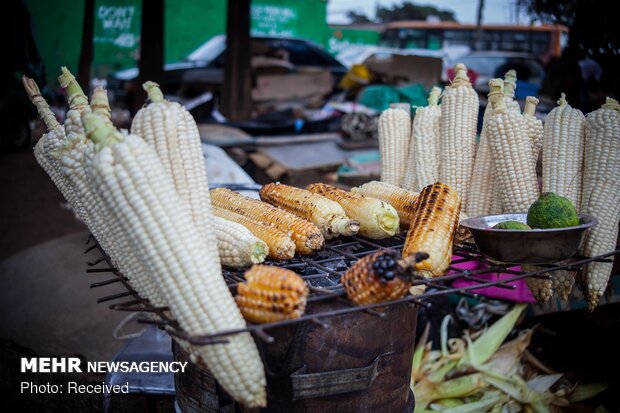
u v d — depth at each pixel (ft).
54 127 6.96
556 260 6.06
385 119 9.76
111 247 6.00
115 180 5.07
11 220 24.58
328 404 6.24
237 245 6.52
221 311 5.16
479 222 6.87
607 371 10.55
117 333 12.63
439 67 24.00
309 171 22.31
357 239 7.64
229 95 28.55
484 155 8.37
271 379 6.08
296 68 36.52
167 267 5.09
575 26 14.39
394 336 6.50
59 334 12.48
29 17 26.61
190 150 6.08
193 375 6.71
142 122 6.00
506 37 40.81
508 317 11.02
